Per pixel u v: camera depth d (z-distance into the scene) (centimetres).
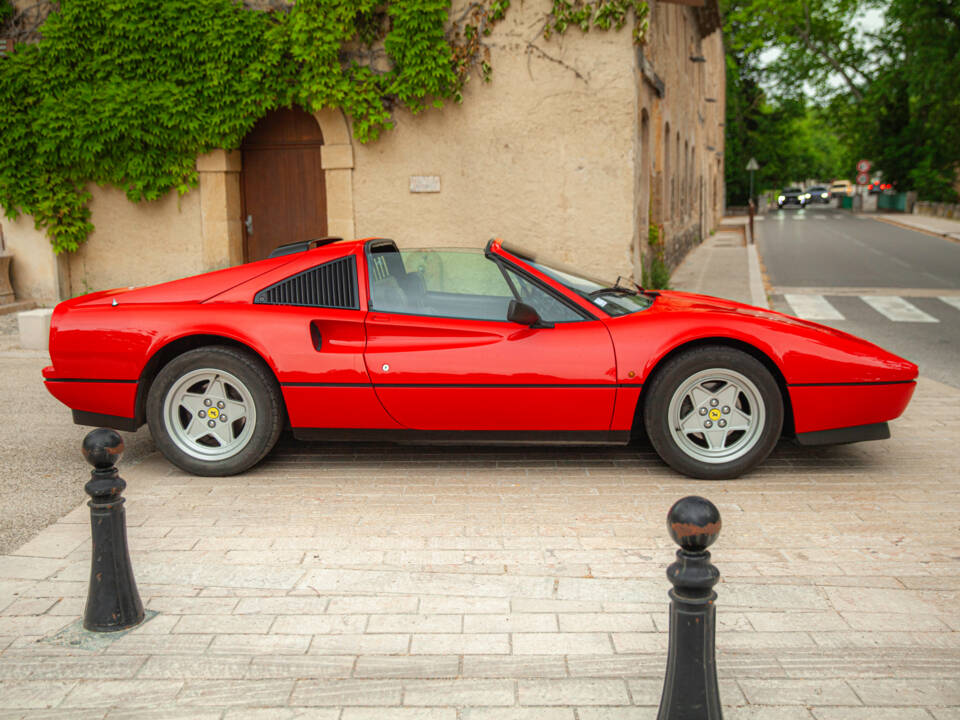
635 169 1037
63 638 310
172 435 488
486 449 541
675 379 463
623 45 1000
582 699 270
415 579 356
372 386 471
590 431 474
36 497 464
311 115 1096
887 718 259
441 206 1061
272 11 1036
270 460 523
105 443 305
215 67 1042
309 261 498
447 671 287
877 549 383
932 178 5003
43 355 877
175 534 405
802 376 463
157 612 329
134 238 1119
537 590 345
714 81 4259
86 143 1069
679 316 478
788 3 4828
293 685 280
